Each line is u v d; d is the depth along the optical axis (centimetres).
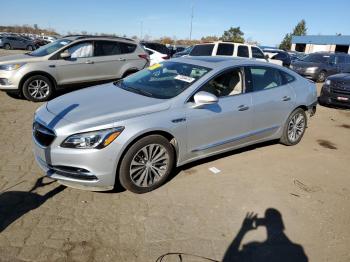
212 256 298
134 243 306
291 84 559
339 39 5000
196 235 323
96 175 351
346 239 336
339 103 928
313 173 483
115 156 353
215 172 459
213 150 454
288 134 571
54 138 351
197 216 354
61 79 834
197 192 402
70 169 357
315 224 357
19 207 347
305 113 590
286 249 315
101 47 896
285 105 538
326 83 965
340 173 490
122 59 928
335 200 410
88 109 381
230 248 310
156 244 307
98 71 891
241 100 470
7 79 775
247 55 1212
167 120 385
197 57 521
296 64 1697
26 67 781
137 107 383
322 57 1691
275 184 438
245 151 547
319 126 752
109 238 310
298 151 568
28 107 755
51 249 290
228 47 1206
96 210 351
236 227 341
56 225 322
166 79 458
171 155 401
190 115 407
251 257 301
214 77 444
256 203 388
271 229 342
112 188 367
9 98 832
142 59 969
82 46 866
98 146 345
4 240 297
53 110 391
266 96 505
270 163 506
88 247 296
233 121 461
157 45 1664
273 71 536
